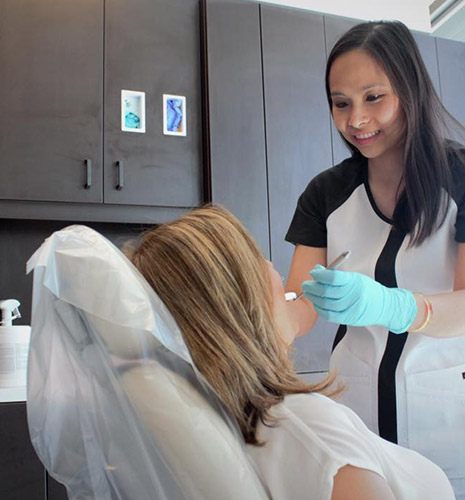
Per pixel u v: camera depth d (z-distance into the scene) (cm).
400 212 131
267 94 269
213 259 79
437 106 124
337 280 113
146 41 254
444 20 352
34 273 68
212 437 67
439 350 129
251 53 268
